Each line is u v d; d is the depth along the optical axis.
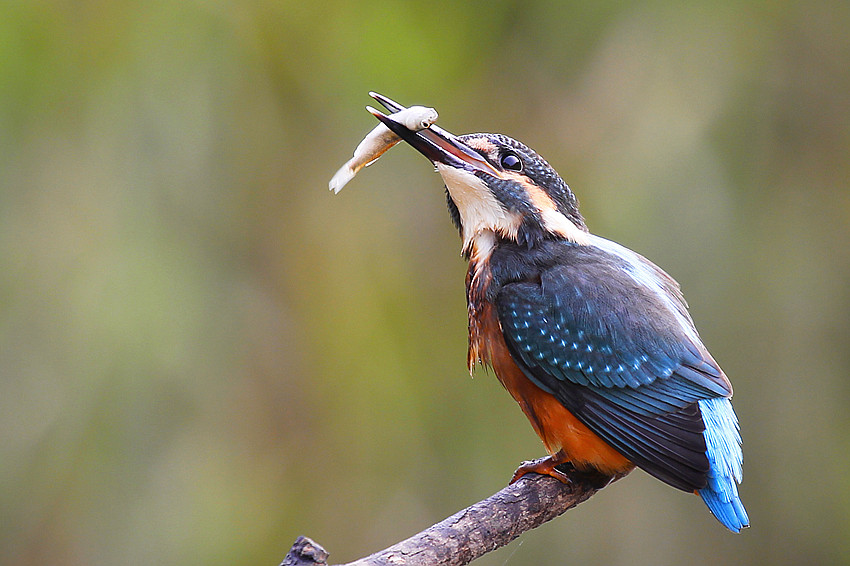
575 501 7.55
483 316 8.11
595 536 12.62
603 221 12.70
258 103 13.04
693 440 7.36
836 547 12.97
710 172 12.87
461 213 8.38
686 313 8.37
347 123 13.39
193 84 12.40
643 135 12.92
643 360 7.65
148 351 11.64
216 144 12.52
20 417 11.62
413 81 13.41
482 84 13.91
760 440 13.20
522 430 12.87
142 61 12.29
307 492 12.65
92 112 12.11
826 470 13.07
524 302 7.88
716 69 13.40
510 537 7.16
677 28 13.59
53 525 11.73
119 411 11.72
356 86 13.35
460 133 13.62
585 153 13.14
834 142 13.68
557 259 8.10
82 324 11.53
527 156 8.34
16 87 11.98
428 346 13.21
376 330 13.05
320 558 5.93
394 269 13.31
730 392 7.60
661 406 7.54
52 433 11.65
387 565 6.46
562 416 7.78
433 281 13.36
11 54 11.97
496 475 12.73
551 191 8.38
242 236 12.78
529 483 7.46
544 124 13.52
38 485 11.69
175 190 12.22
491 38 14.11
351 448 12.84
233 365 12.45
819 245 13.36
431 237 13.46
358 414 12.91
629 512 12.67
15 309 11.59
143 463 11.91
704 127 13.02
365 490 12.77
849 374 13.12
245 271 12.81
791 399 13.16
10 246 11.68
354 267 13.24
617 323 7.72
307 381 12.86
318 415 12.87
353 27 13.46
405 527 12.63
